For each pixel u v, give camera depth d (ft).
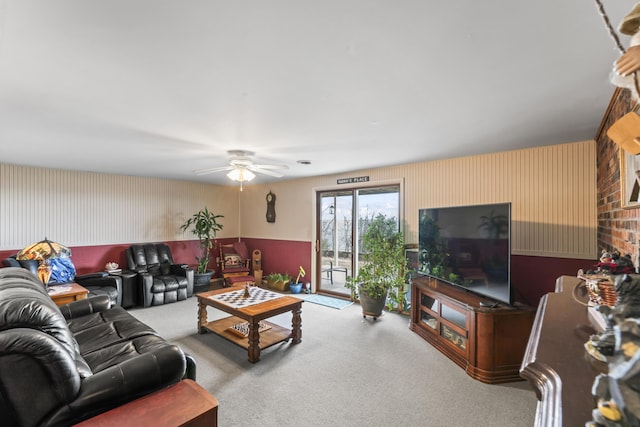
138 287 14.92
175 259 18.94
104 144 9.94
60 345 4.27
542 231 10.39
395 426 6.32
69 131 8.51
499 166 11.33
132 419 4.15
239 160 11.32
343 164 13.82
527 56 4.75
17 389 3.92
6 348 3.85
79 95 6.12
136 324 8.53
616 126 2.82
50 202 14.43
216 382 7.98
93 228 15.71
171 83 5.64
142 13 3.70
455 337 9.48
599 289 3.28
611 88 5.88
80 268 15.24
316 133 8.87
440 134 8.98
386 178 14.58
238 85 5.76
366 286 13.25
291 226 19.07
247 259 20.57
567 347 2.56
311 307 14.93
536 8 3.64
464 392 7.57
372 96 6.28
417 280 11.68
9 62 4.83
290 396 7.37
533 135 9.06
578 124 8.04
